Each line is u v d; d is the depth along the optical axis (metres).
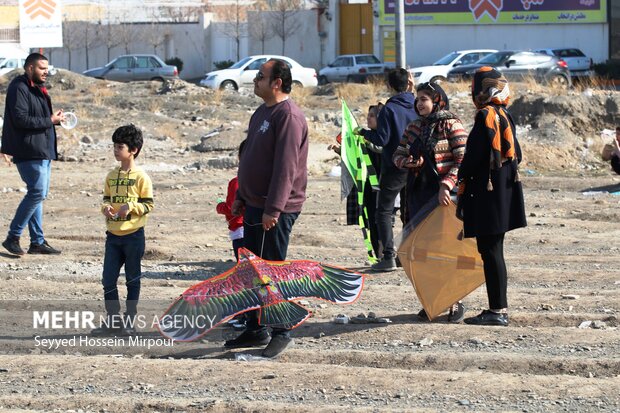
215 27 74.94
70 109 35.25
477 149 9.63
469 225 9.80
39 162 13.59
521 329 9.91
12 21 56.81
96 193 20.97
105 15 77.38
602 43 61.28
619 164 20.06
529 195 20.02
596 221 16.78
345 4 70.38
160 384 8.53
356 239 15.29
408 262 10.30
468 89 37.88
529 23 62.28
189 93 43.16
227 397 8.16
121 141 10.02
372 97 39.16
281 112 9.03
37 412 7.87
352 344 9.65
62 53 74.19
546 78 45.34
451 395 8.06
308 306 11.14
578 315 10.32
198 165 25.00
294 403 7.96
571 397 7.95
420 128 10.31
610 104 27.42
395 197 12.47
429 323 10.25
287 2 71.69
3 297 11.59
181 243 15.05
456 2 63.22
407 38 64.12
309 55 72.12
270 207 8.96
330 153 25.39
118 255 10.20
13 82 13.38
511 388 8.17
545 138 25.97
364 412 7.61
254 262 9.34
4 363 9.16
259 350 9.56
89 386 8.52
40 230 14.15
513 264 13.38
